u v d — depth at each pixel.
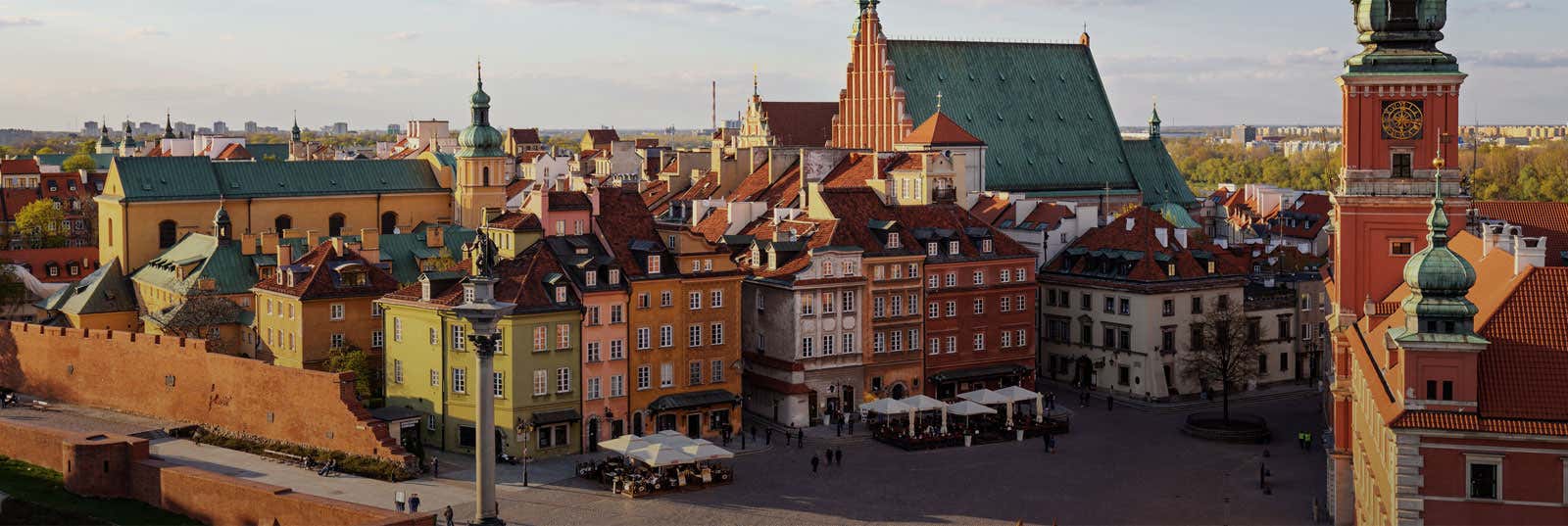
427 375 141.62
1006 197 198.38
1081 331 178.12
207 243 180.12
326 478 128.12
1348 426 112.69
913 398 147.25
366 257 167.00
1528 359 79.62
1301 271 192.88
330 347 157.50
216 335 166.38
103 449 124.94
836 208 165.50
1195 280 170.88
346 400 133.12
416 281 163.12
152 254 197.25
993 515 119.44
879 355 159.38
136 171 198.62
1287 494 126.31
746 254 163.50
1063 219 187.00
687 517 118.44
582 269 142.75
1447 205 110.56
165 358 150.75
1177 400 170.50
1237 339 160.62
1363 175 111.12
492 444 106.00
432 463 131.12
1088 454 142.25
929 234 165.38
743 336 161.88
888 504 122.88
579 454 141.12
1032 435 150.50
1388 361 87.00
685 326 148.75
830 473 134.38
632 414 145.50
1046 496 125.94
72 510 118.25
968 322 167.25
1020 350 171.75
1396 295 108.38
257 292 164.50
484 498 105.69
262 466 132.50
